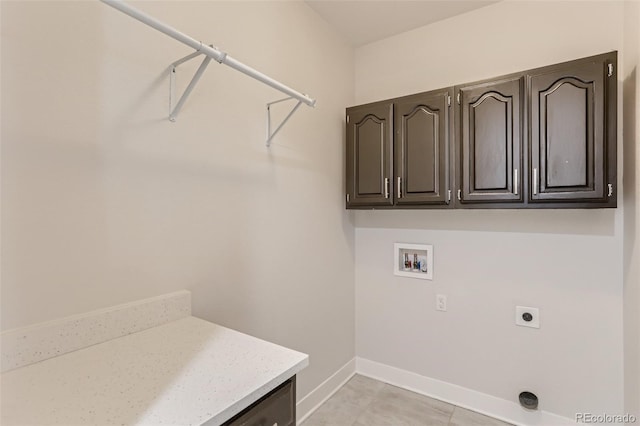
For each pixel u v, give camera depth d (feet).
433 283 7.40
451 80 7.23
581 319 5.92
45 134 3.08
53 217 3.14
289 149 6.19
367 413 6.70
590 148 4.95
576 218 5.96
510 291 6.56
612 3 5.62
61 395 2.41
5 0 2.84
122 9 2.64
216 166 4.76
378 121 6.88
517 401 6.46
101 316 3.41
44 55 3.06
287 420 2.92
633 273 4.97
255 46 5.43
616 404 5.62
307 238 6.70
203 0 4.57
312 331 6.86
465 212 7.03
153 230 3.97
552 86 5.20
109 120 3.55
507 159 5.54
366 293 8.34
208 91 4.63
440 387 7.28
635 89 4.80
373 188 6.95
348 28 7.59
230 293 4.99
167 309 4.00
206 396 2.40
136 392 2.45
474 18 6.95
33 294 3.02
